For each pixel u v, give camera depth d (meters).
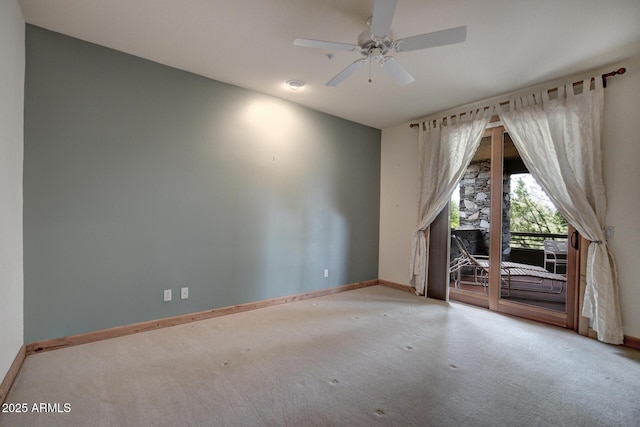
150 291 2.88
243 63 2.88
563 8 2.01
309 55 2.71
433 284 4.16
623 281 2.74
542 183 3.16
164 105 2.92
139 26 2.31
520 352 2.57
